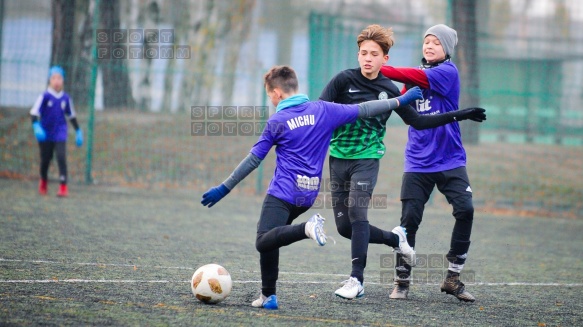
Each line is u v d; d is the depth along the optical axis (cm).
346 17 5481
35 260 1758
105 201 3083
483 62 7400
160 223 2592
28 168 3803
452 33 1620
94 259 1830
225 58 5809
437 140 1575
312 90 4419
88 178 3619
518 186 4125
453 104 1608
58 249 1939
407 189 1598
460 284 1570
